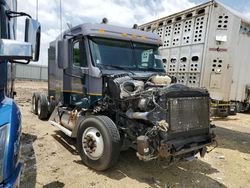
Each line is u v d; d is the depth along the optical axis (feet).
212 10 25.82
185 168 14.58
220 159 16.52
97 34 15.28
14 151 7.05
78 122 15.21
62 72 19.84
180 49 28.43
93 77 14.85
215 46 26.04
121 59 15.84
